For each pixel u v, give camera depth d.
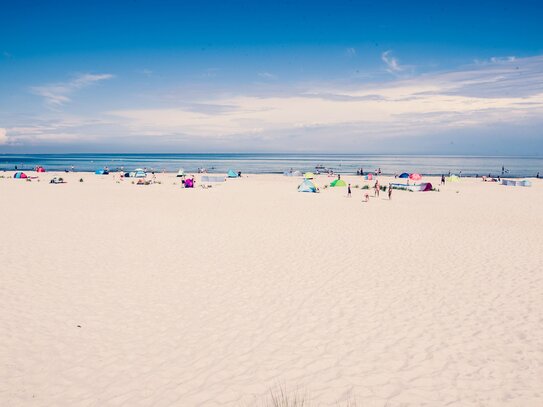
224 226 17.48
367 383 5.30
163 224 17.88
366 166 117.50
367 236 15.38
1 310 7.88
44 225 17.16
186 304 8.33
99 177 52.84
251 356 6.13
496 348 6.28
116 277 10.11
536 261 11.60
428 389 5.14
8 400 5.03
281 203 26.12
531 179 52.94
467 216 20.70
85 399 5.07
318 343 6.54
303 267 11.10
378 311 7.88
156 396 5.11
